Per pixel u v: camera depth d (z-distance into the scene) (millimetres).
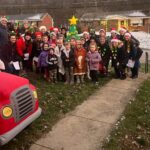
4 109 5273
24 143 6113
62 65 10023
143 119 7512
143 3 64625
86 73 10328
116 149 6129
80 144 6234
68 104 8156
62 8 68625
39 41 10734
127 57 10734
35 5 72938
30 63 11023
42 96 8555
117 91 9461
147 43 32719
